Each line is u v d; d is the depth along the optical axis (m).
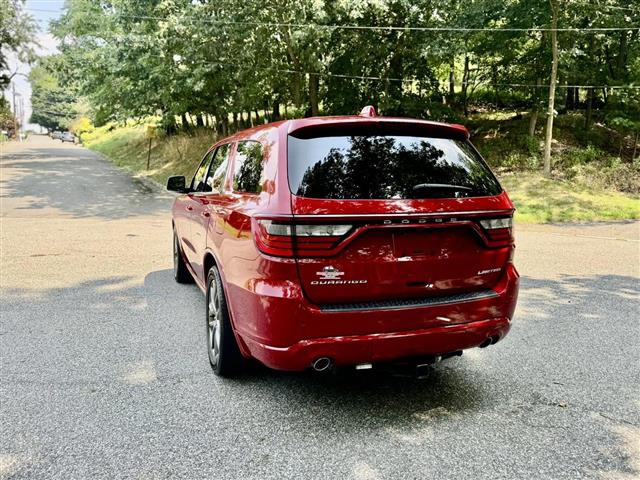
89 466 2.53
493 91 29.97
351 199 2.85
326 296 2.83
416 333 2.94
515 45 22.61
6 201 15.59
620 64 23.11
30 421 2.97
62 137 66.31
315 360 2.83
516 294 3.33
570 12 19.59
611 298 5.89
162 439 2.80
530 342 4.45
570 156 21.23
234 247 3.22
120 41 20.66
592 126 24.86
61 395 3.31
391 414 3.12
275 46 20.80
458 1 20.03
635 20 20.23
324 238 2.78
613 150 22.69
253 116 33.69
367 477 2.47
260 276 2.88
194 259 4.91
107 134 53.00
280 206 2.81
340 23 20.25
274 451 2.69
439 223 2.96
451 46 20.14
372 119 3.11
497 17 20.45
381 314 2.87
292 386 3.52
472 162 3.38
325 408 3.20
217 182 4.29
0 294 5.75
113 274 6.80
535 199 16.81
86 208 14.71
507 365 3.94
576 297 5.94
